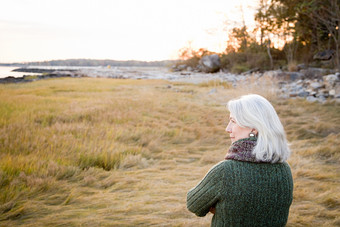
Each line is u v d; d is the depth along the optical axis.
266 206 1.09
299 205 3.41
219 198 1.12
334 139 6.77
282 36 26.66
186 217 3.13
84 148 5.39
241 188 1.08
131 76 30.62
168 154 5.93
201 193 1.17
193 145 6.86
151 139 6.86
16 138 5.60
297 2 22.36
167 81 22.58
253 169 1.11
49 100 11.25
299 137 7.39
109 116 8.62
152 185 4.12
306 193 3.68
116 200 3.56
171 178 4.44
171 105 11.48
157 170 4.89
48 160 4.73
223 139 7.28
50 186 3.85
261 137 1.15
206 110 10.68
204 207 1.19
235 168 1.11
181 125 8.52
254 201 1.08
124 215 3.15
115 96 13.50
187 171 4.94
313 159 5.34
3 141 5.45
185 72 37.28
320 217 3.17
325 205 3.46
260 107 1.20
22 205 3.30
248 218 1.09
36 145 5.34
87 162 4.88
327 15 20.41
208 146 6.81
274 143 1.14
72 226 2.86
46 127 6.91
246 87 14.09
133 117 8.75
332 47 23.59
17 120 7.25
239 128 1.23
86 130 6.70
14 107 9.17
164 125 8.37
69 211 3.22
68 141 5.76
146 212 3.24
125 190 3.94
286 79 16.91
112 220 3.02
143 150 5.94
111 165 4.98
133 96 13.60
